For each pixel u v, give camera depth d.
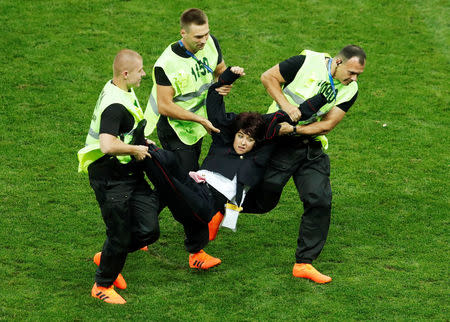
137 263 22.36
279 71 21.17
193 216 20.72
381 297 20.84
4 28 37.75
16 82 33.53
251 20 40.09
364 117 32.75
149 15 39.97
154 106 23.17
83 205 25.33
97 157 19.34
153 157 19.72
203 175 21.16
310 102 20.56
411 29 40.19
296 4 42.09
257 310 20.02
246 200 22.41
